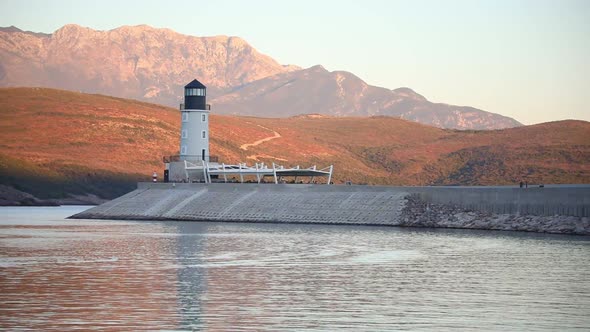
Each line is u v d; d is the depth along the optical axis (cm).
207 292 6650
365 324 5491
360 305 6116
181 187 15975
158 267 8131
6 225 14150
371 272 7769
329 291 6706
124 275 7588
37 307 6022
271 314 5797
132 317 5688
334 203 13862
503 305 6119
